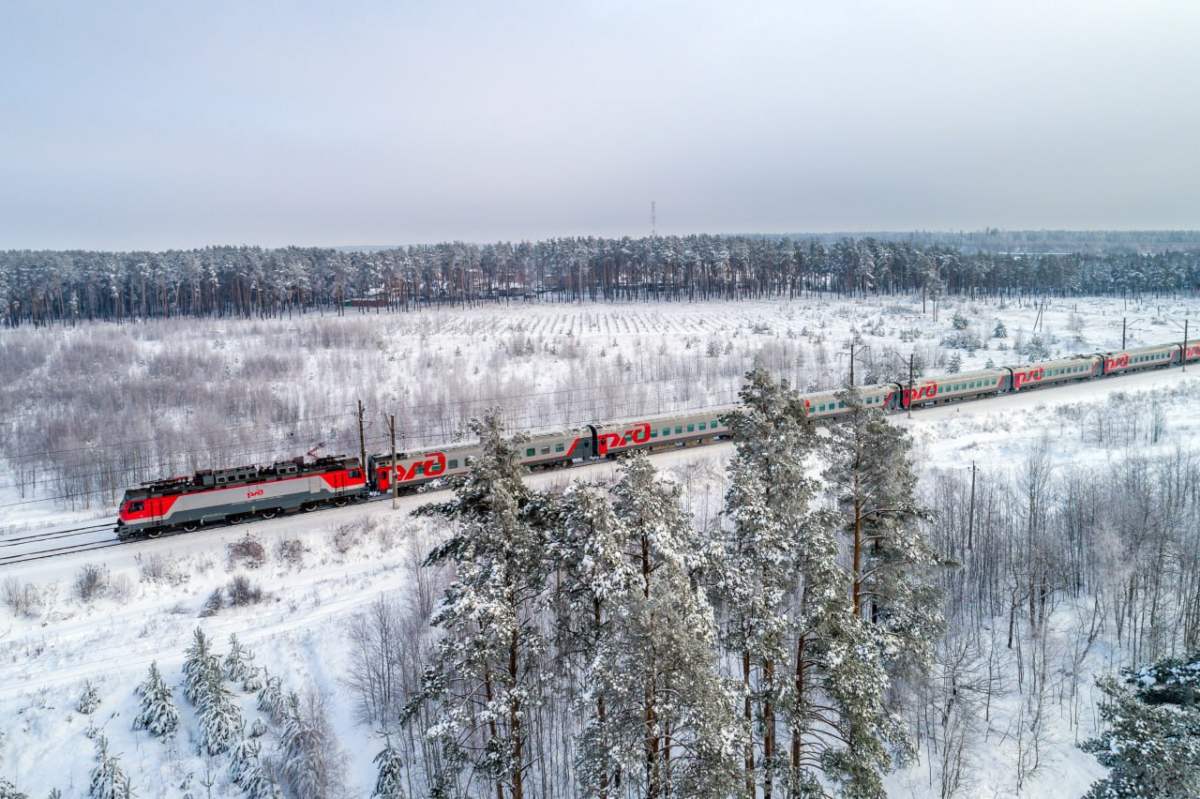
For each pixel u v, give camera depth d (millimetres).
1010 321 137750
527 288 189625
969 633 35938
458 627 19266
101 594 37906
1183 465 53312
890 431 24969
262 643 34625
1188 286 187375
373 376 85688
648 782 17922
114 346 98125
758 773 21109
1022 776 28031
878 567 25922
